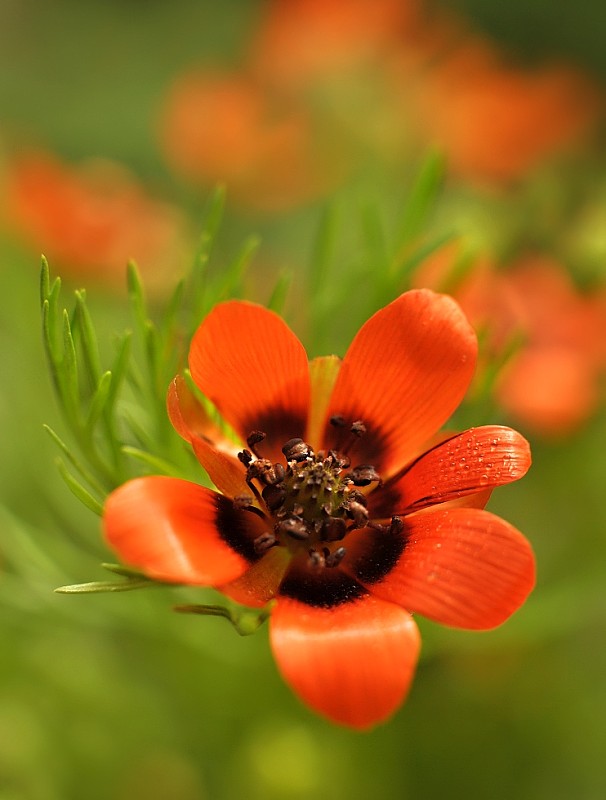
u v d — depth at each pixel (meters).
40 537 0.15
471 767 0.16
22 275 0.17
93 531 0.15
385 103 0.21
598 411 0.17
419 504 0.12
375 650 0.11
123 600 0.14
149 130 0.28
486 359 0.13
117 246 0.17
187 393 0.12
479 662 0.16
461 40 0.23
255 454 0.12
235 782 0.16
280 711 0.15
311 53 0.22
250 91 0.22
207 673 0.15
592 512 0.16
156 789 0.16
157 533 0.11
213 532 0.11
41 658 0.15
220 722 0.16
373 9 0.22
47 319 0.12
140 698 0.16
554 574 0.16
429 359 0.12
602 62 0.29
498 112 0.21
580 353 0.16
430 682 0.16
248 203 0.22
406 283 0.14
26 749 0.15
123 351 0.12
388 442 0.12
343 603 0.11
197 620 0.14
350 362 0.12
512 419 0.16
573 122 0.21
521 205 0.17
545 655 0.16
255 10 0.29
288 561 0.12
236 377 0.12
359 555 0.12
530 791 0.16
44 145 0.28
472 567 0.11
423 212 0.14
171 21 0.31
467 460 0.12
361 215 0.14
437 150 0.14
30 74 0.30
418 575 0.11
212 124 0.22
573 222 0.17
